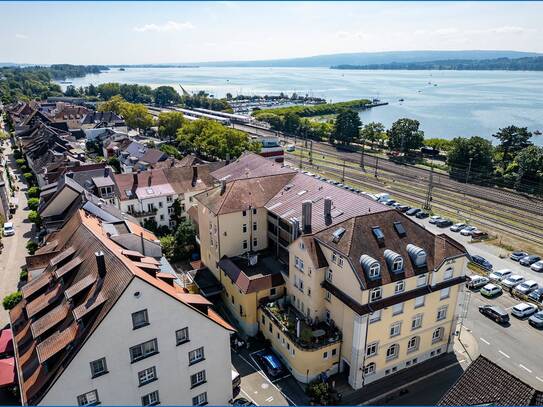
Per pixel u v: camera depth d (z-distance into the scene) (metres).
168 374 41.59
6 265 81.62
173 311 39.94
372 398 51.06
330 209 60.03
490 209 114.56
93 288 40.28
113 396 38.84
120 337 37.62
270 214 71.75
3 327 60.69
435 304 54.72
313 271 54.34
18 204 115.44
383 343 52.28
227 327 44.06
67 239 53.69
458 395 36.91
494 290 70.88
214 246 72.06
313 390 49.72
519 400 34.34
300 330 54.75
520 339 60.84
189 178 102.00
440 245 54.75
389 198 119.31
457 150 150.00
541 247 89.81
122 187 96.06
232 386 48.53
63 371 35.53
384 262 50.84
